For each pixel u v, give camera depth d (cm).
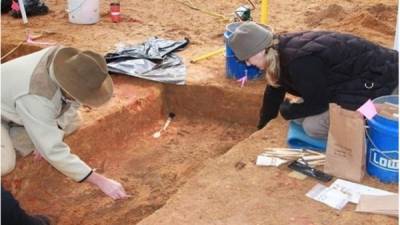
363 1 853
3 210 316
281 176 388
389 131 359
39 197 460
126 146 539
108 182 376
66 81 334
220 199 365
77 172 363
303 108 397
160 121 584
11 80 347
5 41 686
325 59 380
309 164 397
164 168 509
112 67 595
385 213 346
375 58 388
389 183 376
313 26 754
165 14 809
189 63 622
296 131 432
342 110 371
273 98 450
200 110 587
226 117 580
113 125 527
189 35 714
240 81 574
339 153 383
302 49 375
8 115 354
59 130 355
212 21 777
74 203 460
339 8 790
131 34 717
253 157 414
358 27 727
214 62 625
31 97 340
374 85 389
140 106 556
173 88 586
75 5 747
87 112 521
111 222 440
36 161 459
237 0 883
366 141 381
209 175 393
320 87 380
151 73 591
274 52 383
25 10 775
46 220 383
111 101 546
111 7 764
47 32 718
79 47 665
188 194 372
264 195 368
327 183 379
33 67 346
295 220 343
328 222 341
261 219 345
